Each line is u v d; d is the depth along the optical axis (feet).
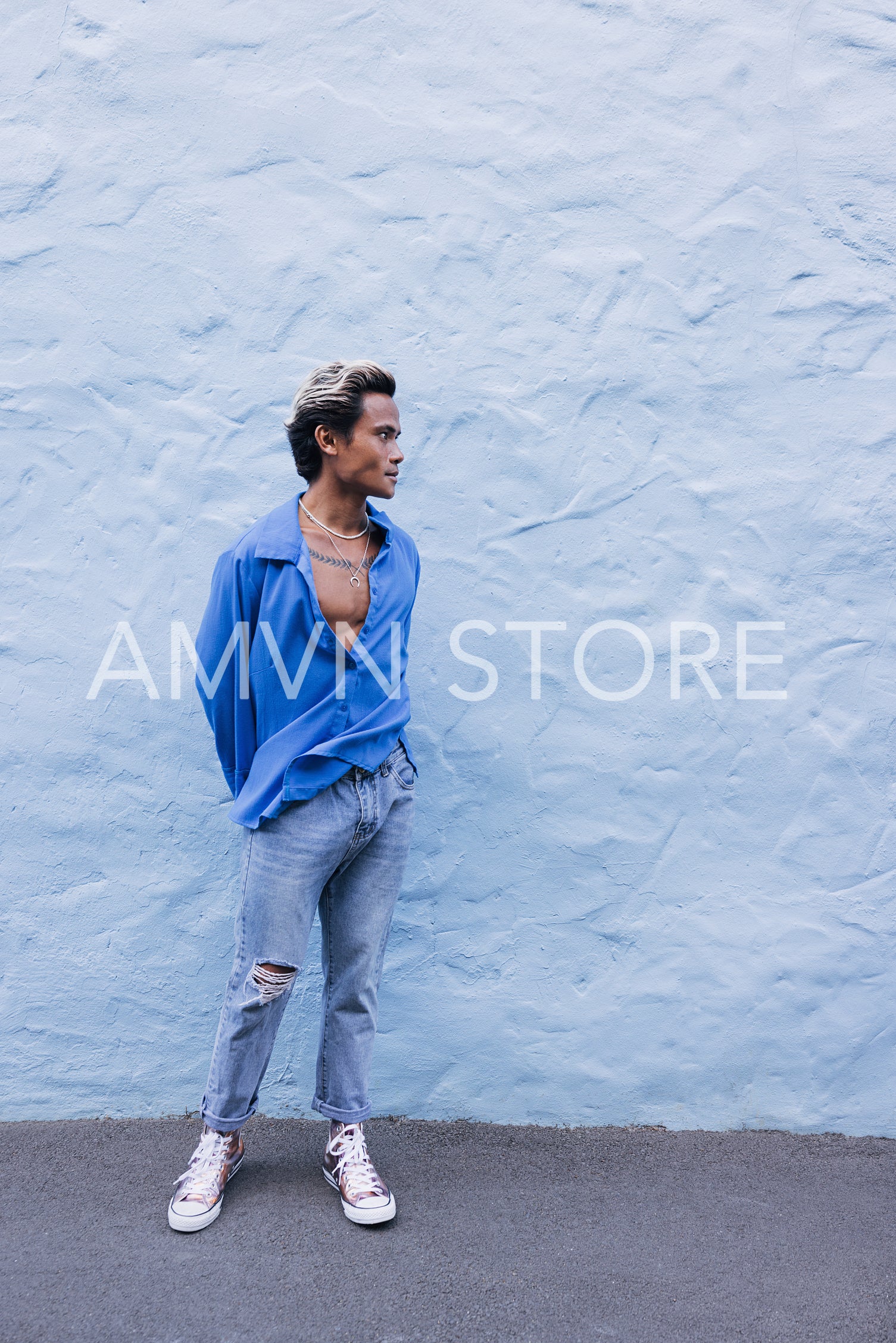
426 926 7.72
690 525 7.73
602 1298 5.62
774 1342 5.30
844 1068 7.81
